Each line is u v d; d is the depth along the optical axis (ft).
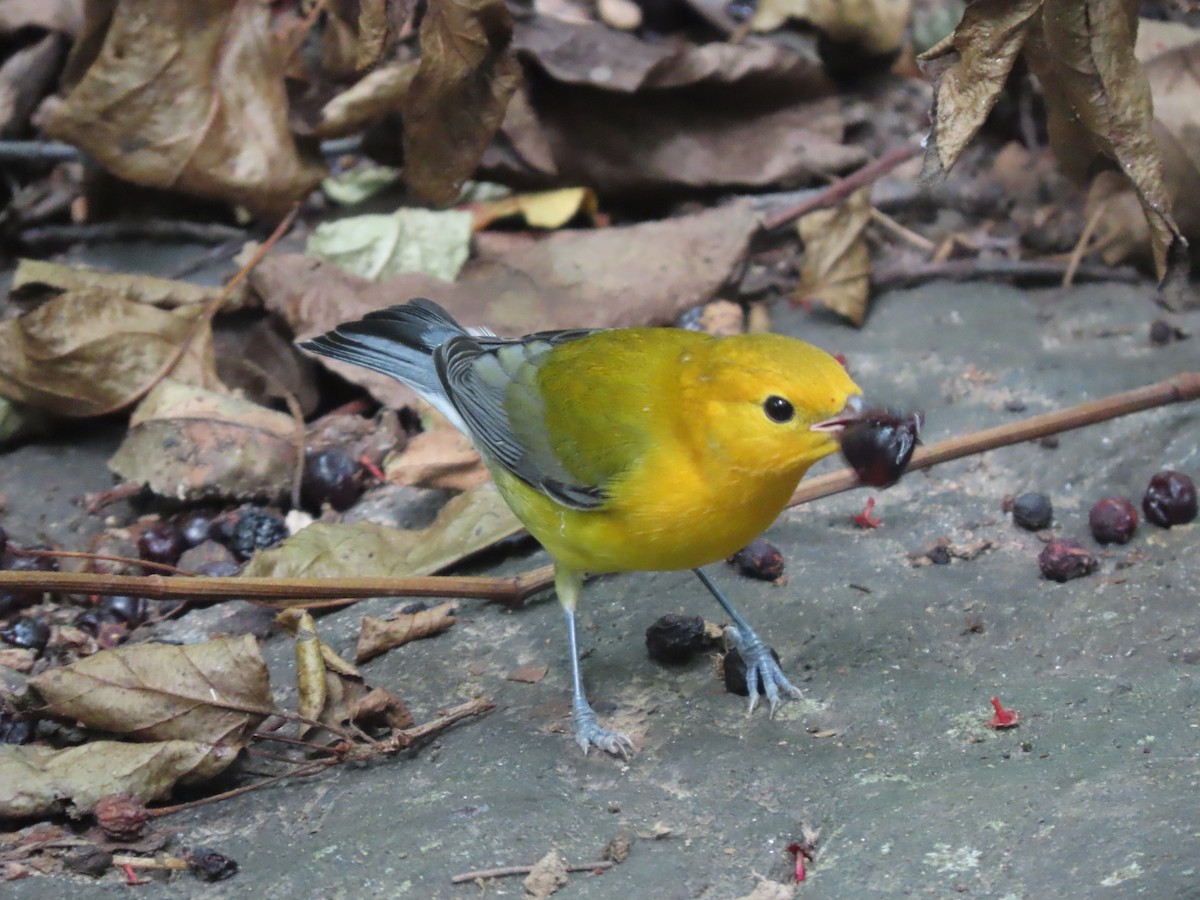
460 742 28.32
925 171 27.66
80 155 48.39
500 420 29.99
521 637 32.14
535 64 46.83
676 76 47.62
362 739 28.17
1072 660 29.58
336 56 42.29
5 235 48.34
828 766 26.45
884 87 54.95
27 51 52.21
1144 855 21.84
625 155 47.85
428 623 32.01
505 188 48.98
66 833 25.70
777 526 35.47
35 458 40.09
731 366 25.94
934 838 23.61
